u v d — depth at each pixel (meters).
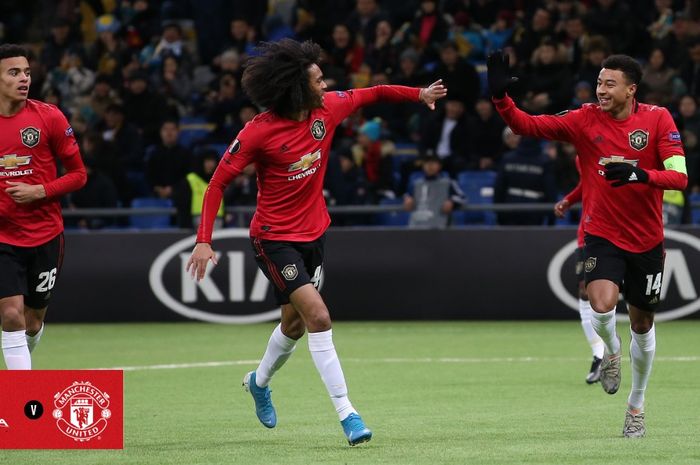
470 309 36.44
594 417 19.73
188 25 54.78
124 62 51.84
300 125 16.86
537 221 37.66
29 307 18.77
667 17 46.47
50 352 30.48
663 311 35.56
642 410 17.69
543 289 36.19
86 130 43.94
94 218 39.84
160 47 50.81
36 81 50.38
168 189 41.69
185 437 18.03
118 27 54.88
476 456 15.88
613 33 45.22
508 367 26.75
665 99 40.03
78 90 50.75
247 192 38.78
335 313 36.84
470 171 41.09
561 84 42.16
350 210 37.50
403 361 28.00
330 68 43.88
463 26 47.97
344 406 16.52
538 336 32.66
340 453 16.30
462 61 43.12
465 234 36.50
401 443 17.12
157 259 37.09
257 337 33.38
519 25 46.34
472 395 22.62
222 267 36.91
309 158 16.94
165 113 46.44
